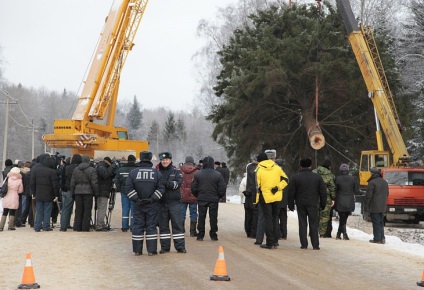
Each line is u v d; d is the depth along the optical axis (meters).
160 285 9.88
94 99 35.97
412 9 47.19
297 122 39.91
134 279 10.39
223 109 38.25
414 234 23.58
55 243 15.07
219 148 71.88
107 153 35.41
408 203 25.88
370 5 48.53
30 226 20.34
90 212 18.36
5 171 20.59
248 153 38.38
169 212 13.75
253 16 40.22
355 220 27.42
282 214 17.52
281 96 37.72
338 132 39.66
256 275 10.98
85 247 14.40
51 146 35.22
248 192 17.27
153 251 13.24
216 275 10.34
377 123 30.33
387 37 38.47
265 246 14.93
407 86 41.62
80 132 35.16
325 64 34.09
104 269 11.40
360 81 34.56
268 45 36.22
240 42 39.41
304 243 15.21
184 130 132.62
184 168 17.78
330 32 35.41
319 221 18.52
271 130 38.09
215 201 16.41
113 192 19.62
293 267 12.10
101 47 36.53
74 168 18.53
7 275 10.65
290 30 37.69
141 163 13.33
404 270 12.26
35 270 11.17
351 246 16.19
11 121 114.69
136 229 13.23
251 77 34.91
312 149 38.75
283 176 14.82
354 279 11.01
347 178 17.98
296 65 35.72
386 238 19.28
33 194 18.31
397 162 28.81
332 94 37.03
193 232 17.84
